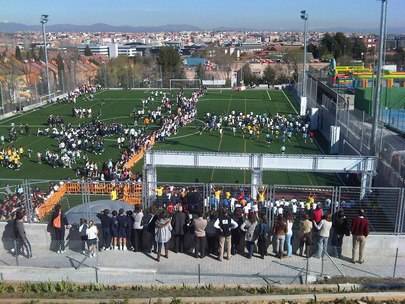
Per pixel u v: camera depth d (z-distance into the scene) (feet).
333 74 211.41
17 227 55.06
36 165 131.54
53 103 240.12
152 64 376.89
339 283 46.32
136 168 127.85
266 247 56.18
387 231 63.87
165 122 178.50
